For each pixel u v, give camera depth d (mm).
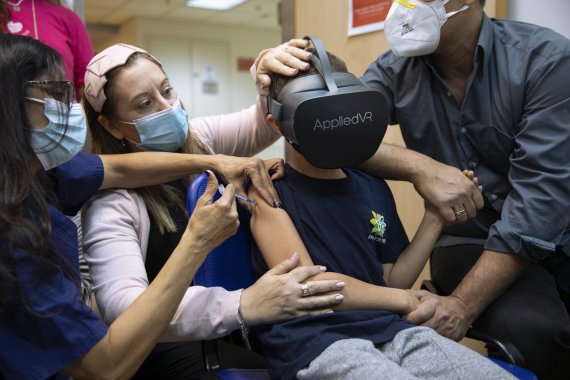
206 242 983
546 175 1242
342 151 1042
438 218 1312
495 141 1396
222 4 7027
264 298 1037
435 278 1520
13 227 787
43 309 812
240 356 1235
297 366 967
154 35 7969
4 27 1751
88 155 1188
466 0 1299
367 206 1222
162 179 1224
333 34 2303
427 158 1348
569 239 1389
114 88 1214
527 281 1334
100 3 6836
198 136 1485
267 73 1184
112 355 884
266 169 1214
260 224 1153
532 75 1288
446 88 1447
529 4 1835
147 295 944
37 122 871
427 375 958
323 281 1047
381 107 1049
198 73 8461
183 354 1295
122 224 1143
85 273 1295
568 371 1229
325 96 999
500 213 1465
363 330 1021
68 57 1891
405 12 1338
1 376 823
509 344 1121
